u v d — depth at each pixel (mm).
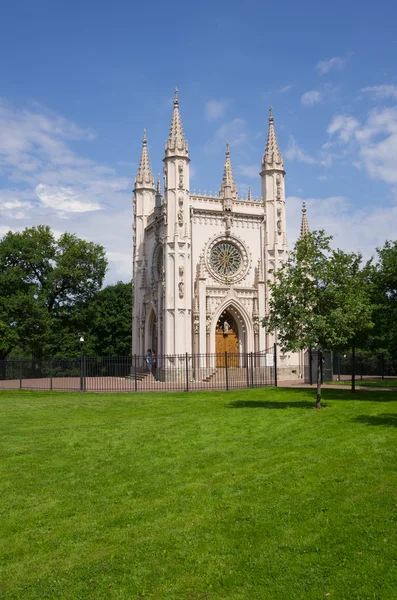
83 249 82500
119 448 22312
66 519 14406
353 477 16844
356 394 41094
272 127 69750
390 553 11555
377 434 23141
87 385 56062
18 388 53438
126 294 99312
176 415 31438
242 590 10516
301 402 36281
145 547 12469
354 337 42062
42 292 79438
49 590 10789
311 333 32188
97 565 11727
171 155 63125
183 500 15492
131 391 47844
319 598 10094
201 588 10656
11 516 14664
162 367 61906
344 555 11625
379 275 43062
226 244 65938
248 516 14039
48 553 12422
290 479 17000
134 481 17500
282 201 68000
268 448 21531
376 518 13375
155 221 69250
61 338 82312
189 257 62844
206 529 13344
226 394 42781
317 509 14250
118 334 99000
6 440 24312
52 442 23812
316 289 33375
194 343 61938
